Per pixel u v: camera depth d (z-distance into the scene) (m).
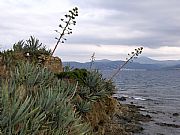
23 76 5.73
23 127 2.92
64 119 3.67
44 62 10.19
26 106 3.38
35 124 3.12
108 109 10.93
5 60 8.22
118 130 13.72
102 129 9.82
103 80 10.94
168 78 157.00
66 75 9.59
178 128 23.48
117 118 21.88
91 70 10.36
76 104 8.15
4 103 3.15
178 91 70.06
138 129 20.81
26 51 10.35
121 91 68.44
